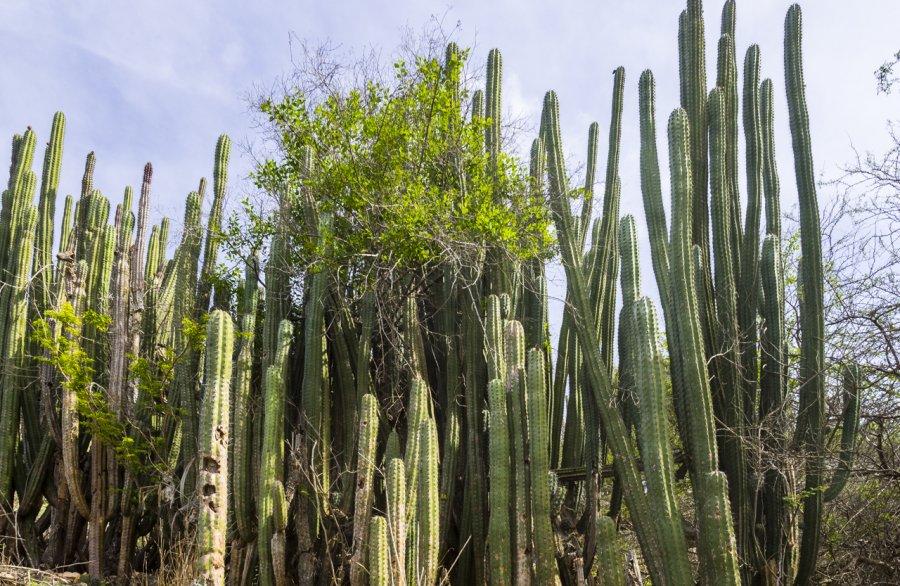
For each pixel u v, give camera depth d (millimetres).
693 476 8477
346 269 11797
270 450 9477
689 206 8516
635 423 9562
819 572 10203
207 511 6809
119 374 12352
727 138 10508
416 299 11945
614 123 11531
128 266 12820
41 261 14648
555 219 10031
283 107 12195
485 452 10500
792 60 10406
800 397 9484
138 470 12117
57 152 15289
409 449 8961
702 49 10383
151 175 13711
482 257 11164
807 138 10109
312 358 10898
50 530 13523
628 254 9164
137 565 13180
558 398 10875
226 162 14094
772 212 10719
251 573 10594
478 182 11469
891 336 9391
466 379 10578
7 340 13180
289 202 12227
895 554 9586
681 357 8562
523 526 8312
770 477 9297
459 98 12570
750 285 10102
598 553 7559
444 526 9945
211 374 7086
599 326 10680
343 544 9930
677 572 7195
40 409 13703
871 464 9906
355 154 11742
